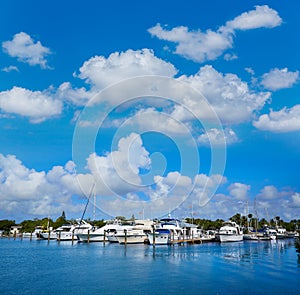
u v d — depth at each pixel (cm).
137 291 2952
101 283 3269
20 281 3391
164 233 7506
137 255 5562
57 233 10081
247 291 2930
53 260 5022
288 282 3278
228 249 6700
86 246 7575
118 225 8481
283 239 11825
